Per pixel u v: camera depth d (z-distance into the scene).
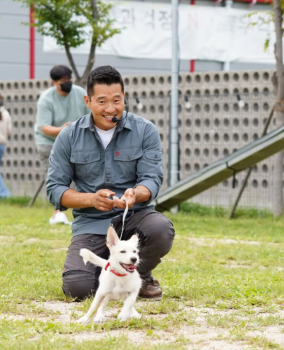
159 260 5.99
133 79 15.70
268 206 14.30
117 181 6.14
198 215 14.15
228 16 21.25
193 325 5.00
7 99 17.78
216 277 7.12
